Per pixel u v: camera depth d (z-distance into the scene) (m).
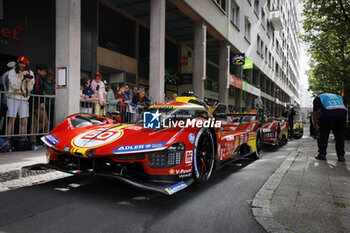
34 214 2.04
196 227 1.90
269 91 27.66
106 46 10.55
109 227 1.84
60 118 5.05
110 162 2.54
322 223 1.95
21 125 4.52
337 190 2.78
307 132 15.10
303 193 2.67
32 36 7.11
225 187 3.02
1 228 1.78
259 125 5.30
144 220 1.99
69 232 1.75
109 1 10.28
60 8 5.04
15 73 4.19
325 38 11.77
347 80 11.75
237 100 16.50
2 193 2.52
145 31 13.04
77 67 5.20
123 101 6.89
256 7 20.80
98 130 2.91
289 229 1.85
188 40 15.23
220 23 12.05
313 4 10.66
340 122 4.47
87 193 2.60
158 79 7.51
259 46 21.38
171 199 2.53
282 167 3.99
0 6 6.19
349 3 9.62
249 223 1.99
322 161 4.52
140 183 2.24
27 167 2.80
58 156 2.82
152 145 2.39
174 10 10.53
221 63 13.42
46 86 5.26
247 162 4.80
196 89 10.56
